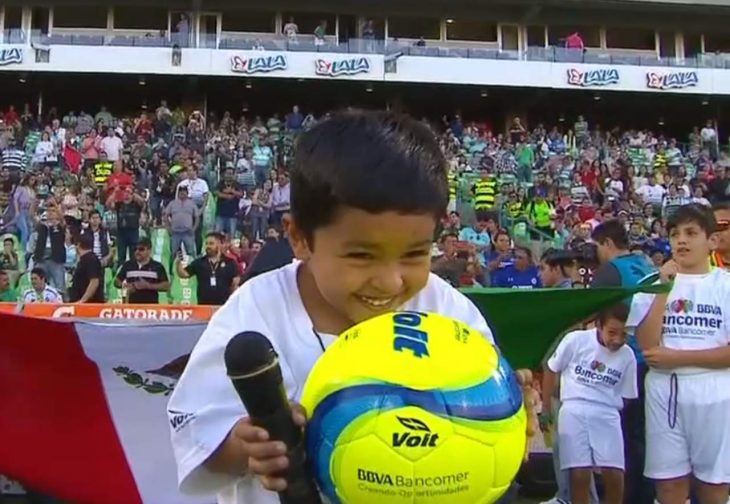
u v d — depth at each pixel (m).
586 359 4.76
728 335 4.17
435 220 1.14
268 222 17.56
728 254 4.77
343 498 1.08
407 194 1.08
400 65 33.12
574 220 19.73
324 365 1.13
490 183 20.59
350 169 1.09
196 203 17.20
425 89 34.66
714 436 4.11
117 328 3.69
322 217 1.12
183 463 1.25
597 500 5.20
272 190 18.28
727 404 4.11
